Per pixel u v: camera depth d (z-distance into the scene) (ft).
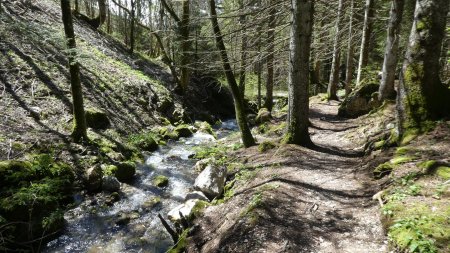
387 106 38.93
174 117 60.95
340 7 52.60
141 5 97.45
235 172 29.96
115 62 64.44
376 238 15.69
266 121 59.36
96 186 29.76
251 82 87.20
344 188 22.20
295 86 31.32
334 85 68.39
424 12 23.82
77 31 66.90
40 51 46.68
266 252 16.19
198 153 41.91
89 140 35.78
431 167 18.90
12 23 29.66
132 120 49.11
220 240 18.47
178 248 19.84
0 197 22.67
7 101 35.29
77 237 23.72
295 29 29.27
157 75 76.64
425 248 12.80
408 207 16.12
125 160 36.86
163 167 37.93
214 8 33.86
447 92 24.70
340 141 37.50
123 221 25.82
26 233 21.81
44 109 37.50
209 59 37.09
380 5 66.28
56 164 28.91
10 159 27.04
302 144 32.96
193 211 23.50
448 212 14.75
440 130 23.11
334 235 16.79
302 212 19.51
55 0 74.08
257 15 34.45
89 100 45.27
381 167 21.90
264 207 20.10
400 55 68.39
